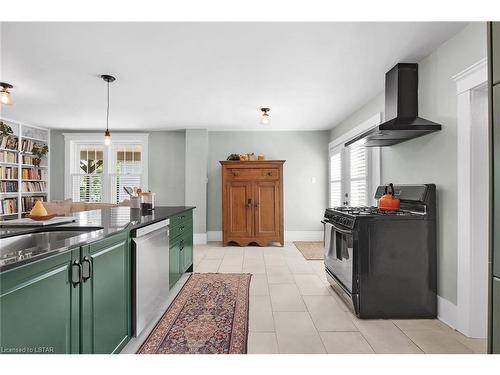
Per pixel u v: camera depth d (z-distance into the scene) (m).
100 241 1.54
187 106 4.33
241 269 3.93
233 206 5.46
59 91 3.62
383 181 3.54
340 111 4.61
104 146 6.22
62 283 1.25
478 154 2.10
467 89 2.11
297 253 4.90
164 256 2.52
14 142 5.25
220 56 2.67
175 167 6.23
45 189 6.07
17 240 1.72
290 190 6.13
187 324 2.29
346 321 2.39
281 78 3.21
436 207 2.49
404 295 2.46
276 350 1.93
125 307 1.85
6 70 2.97
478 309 2.10
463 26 2.16
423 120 2.55
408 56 2.65
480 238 2.10
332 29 2.21
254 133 6.12
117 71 3.00
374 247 2.45
